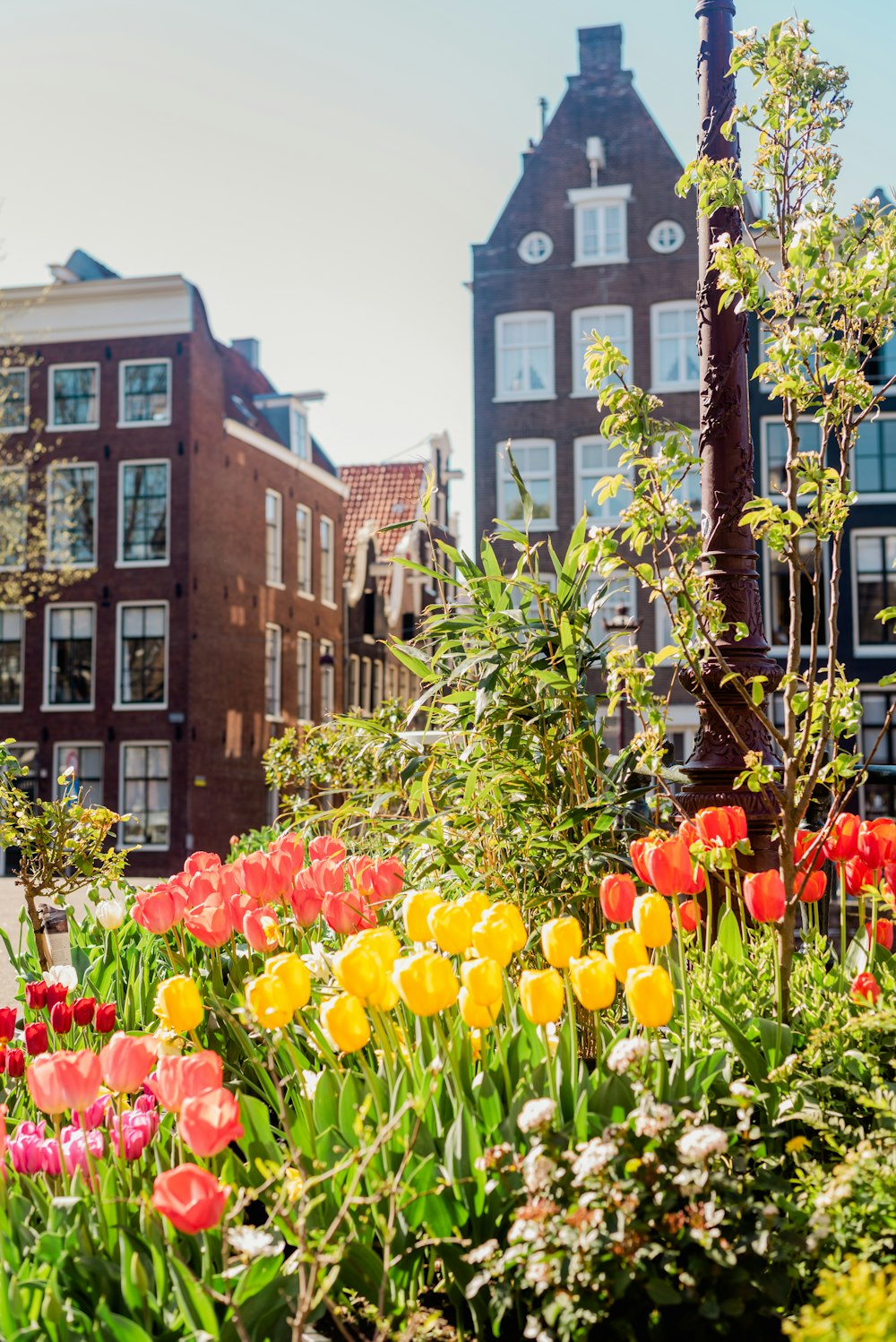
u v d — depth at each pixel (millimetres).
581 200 24609
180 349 25734
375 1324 1930
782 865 2711
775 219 3000
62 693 25547
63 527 25922
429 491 3775
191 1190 1629
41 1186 2094
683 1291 1809
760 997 2723
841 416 2773
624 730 15969
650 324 24375
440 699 3605
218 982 3055
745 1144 2137
